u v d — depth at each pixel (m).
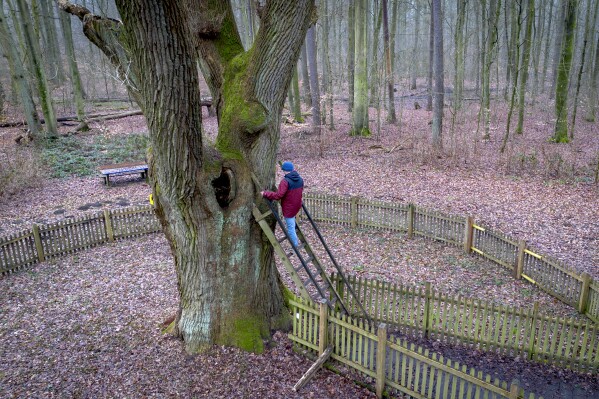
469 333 7.82
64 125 28.23
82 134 26.19
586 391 6.71
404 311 8.32
